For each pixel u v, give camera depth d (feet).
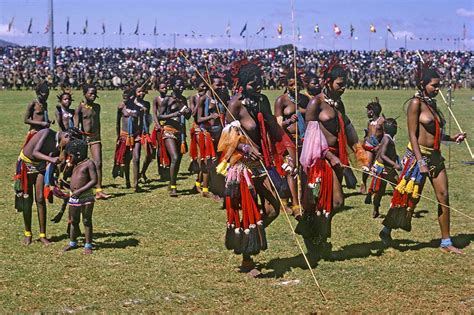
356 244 32.30
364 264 28.91
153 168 58.49
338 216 38.50
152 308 23.82
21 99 167.02
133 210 40.78
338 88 29.45
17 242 32.91
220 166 27.45
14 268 28.43
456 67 243.19
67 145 31.17
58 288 25.95
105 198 44.57
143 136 49.78
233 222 27.37
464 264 28.78
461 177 52.65
